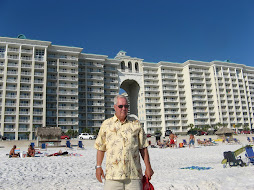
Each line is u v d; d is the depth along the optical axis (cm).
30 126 6762
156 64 9731
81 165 1616
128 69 9412
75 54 8062
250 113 10356
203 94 9675
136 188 361
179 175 1092
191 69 9806
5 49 7019
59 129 3703
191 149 3030
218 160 1930
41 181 1010
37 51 7419
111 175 360
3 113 6550
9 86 6888
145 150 396
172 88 9744
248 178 940
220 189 786
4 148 3512
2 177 1120
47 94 7475
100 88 8650
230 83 10044
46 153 2505
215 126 9294
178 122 9481
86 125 8100
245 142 4572
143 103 9212
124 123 382
